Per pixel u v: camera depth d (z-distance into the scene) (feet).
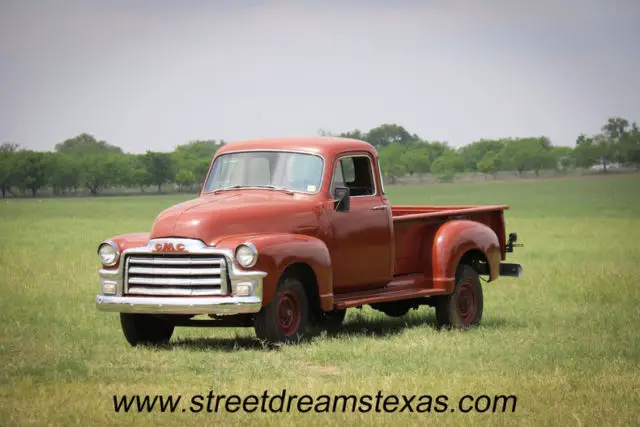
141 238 41.34
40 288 64.39
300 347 40.14
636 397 31.14
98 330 46.03
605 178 616.80
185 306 38.96
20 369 35.91
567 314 52.54
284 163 44.11
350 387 32.50
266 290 39.22
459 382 33.40
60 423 28.02
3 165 615.98
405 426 27.91
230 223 40.01
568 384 33.04
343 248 43.83
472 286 48.93
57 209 307.78
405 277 47.32
